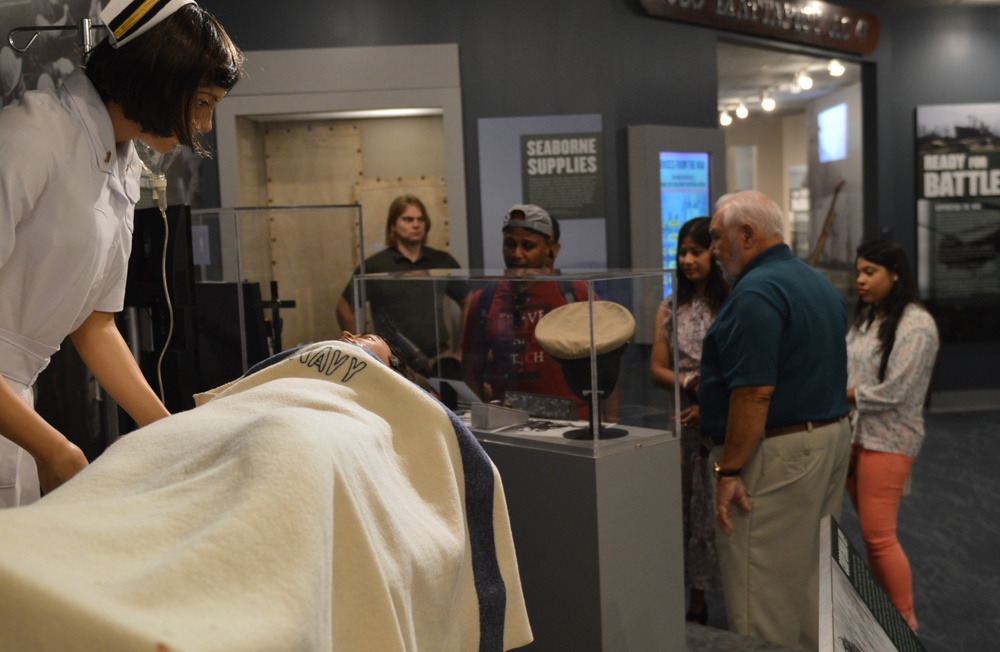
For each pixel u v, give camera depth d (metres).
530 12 5.71
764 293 2.64
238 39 5.36
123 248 1.51
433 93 5.51
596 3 5.83
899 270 3.25
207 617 0.54
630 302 2.10
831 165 10.04
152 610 0.53
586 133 5.80
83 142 1.34
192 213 2.40
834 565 0.94
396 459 1.03
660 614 2.20
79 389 2.27
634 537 2.12
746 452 2.67
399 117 5.63
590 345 2.00
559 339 2.04
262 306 2.47
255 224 2.48
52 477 1.23
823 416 2.73
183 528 0.62
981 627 3.50
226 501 0.64
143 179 2.22
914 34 8.01
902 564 3.21
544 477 2.14
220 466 0.69
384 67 5.45
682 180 6.15
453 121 5.55
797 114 14.73
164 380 2.12
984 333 8.07
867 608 0.97
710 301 3.36
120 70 1.27
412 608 0.89
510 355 2.17
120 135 1.40
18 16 2.10
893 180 8.07
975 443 6.68
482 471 1.11
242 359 2.42
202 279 2.40
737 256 2.83
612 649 2.09
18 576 0.50
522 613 1.14
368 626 0.76
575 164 5.80
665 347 2.22
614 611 2.09
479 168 5.69
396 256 4.31
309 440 0.70
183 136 1.31
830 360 2.74
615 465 2.06
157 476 0.74
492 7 5.65
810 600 2.79
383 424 1.02
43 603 0.49
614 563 2.07
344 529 0.75
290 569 0.60
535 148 5.75
